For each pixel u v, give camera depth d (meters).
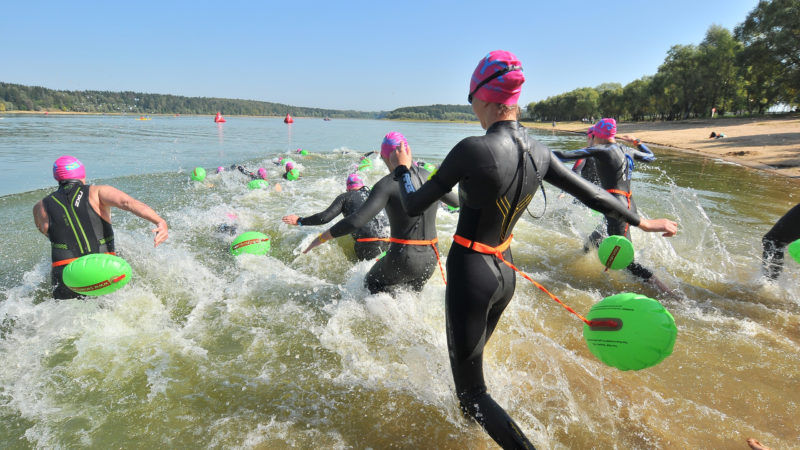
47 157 12.73
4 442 2.15
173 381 2.65
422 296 3.81
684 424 2.28
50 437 2.19
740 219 6.43
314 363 2.86
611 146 4.60
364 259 4.65
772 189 8.85
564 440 2.16
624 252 3.89
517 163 1.90
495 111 1.95
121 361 2.86
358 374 2.74
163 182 9.12
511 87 1.87
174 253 4.66
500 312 2.25
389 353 2.98
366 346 3.07
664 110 71.94
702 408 2.40
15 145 15.94
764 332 3.26
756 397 2.49
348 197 4.56
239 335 3.22
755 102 55.62
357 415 2.36
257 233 4.92
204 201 7.51
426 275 3.58
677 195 7.96
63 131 24.06
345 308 3.56
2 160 11.95
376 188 3.25
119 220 6.06
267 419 2.32
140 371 2.75
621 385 2.62
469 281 2.00
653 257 4.84
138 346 3.04
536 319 3.46
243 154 15.20
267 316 3.52
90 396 2.51
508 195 1.92
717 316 3.54
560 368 2.78
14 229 5.64
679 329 3.31
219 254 4.96
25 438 2.18
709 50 58.41
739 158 15.00
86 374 2.72
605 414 2.36
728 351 2.98
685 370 2.76
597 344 1.97
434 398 2.50
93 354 2.94
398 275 3.49
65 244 3.41
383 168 11.73
